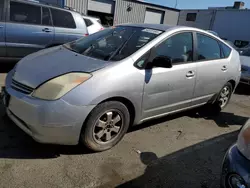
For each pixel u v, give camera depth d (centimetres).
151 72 305
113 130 293
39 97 247
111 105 276
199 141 354
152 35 333
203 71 382
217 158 314
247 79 651
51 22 600
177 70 339
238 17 2194
